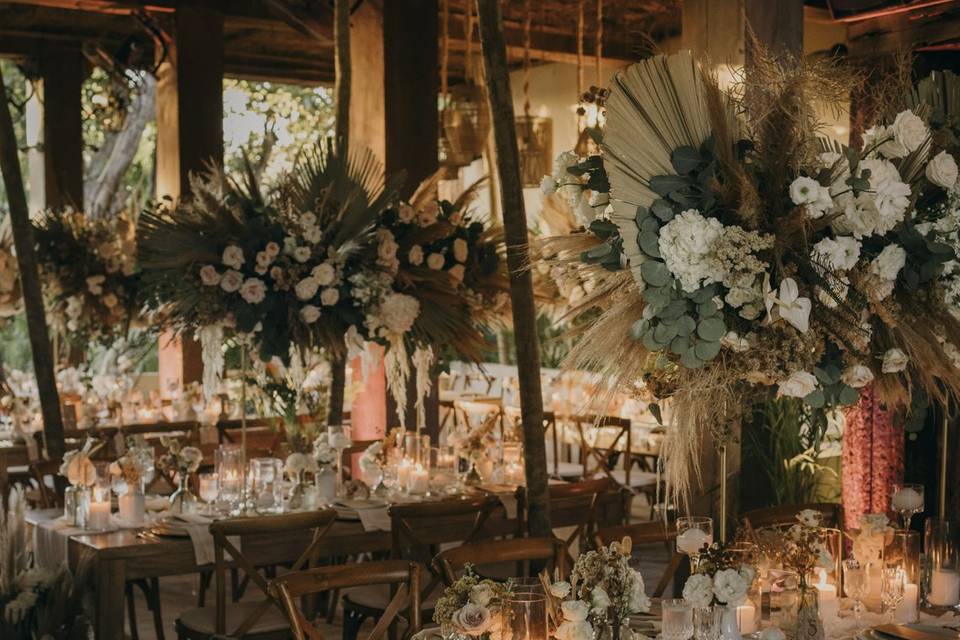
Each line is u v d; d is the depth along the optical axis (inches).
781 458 218.2
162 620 233.0
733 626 120.5
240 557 172.7
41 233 337.4
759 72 126.5
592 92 133.4
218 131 346.9
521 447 241.4
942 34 209.2
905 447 207.5
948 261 129.5
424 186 246.8
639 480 294.0
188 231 218.4
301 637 135.9
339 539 200.8
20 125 615.5
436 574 150.2
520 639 113.4
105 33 416.8
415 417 282.0
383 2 277.4
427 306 236.7
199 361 348.8
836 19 222.1
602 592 115.8
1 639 182.2
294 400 222.4
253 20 362.6
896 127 127.9
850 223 120.0
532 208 450.0
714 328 116.6
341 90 251.1
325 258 223.3
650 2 361.7
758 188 118.9
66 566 183.3
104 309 341.4
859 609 141.1
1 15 394.9
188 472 204.1
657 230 117.9
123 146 536.1
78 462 194.9
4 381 354.6
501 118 177.8
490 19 176.2
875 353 127.8
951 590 144.7
